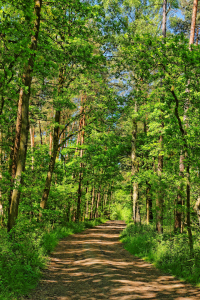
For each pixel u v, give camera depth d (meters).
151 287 6.75
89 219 36.72
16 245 8.13
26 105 9.77
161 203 13.02
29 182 16.38
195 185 9.47
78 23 13.11
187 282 7.40
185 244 10.11
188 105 9.06
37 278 6.98
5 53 6.73
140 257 11.41
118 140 21.42
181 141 8.55
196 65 7.99
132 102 16.28
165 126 12.79
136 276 7.90
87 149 21.39
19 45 6.31
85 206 35.50
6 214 14.68
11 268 6.62
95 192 37.06
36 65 8.11
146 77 9.38
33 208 11.32
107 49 16.58
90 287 6.52
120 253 12.47
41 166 18.38
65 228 20.03
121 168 23.73
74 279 7.31
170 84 8.72
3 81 6.88
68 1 12.08
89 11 12.97
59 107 14.40
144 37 8.79
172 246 10.42
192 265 8.27
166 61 8.34
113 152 21.19
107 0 15.88
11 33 6.31
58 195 19.88
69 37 12.77
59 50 11.91
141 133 21.22
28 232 9.58
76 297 5.75
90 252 11.68
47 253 10.58
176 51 8.03
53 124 14.62
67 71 14.52
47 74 10.66
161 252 10.38
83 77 15.42
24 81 9.64
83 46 12.97
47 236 12.86
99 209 43.03
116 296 5.81
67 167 21.77
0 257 6.92
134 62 9.69
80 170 22.48
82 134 25.30
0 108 9.35
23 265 7.19
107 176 24.92
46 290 6.21
